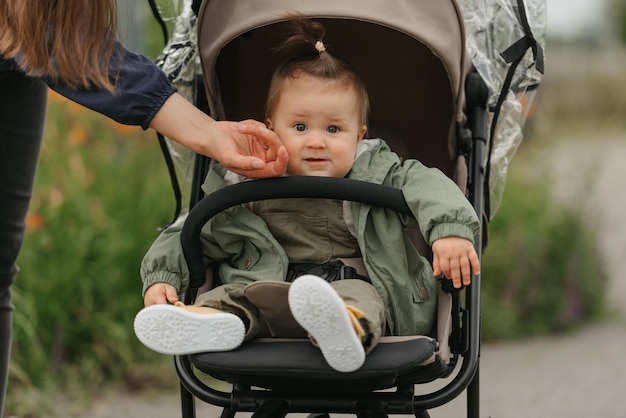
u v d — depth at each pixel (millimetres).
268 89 4625
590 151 15945
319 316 3191
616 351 8781
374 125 4730
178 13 4691
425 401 3623
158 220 7723
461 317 4020
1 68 4027
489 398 7328
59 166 7656
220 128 3822
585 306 10133
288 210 4039
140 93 3809
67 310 7168
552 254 9812
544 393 7441
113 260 7422
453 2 4086
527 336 9461
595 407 7066
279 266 3932
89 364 7059
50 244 7223
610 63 24562
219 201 3762
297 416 6586
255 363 3406
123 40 3887
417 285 3893
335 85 4031
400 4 3990
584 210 10562
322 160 4016
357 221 3891
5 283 4516
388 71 4629
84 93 3799
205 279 3957
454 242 3590
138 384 7152
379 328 3451
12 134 4309
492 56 4598
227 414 3943
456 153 4527
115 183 7895
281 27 4453
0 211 4379
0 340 4523
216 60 4344
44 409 6488
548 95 21188
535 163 11664
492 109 4676
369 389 3564
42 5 3559
